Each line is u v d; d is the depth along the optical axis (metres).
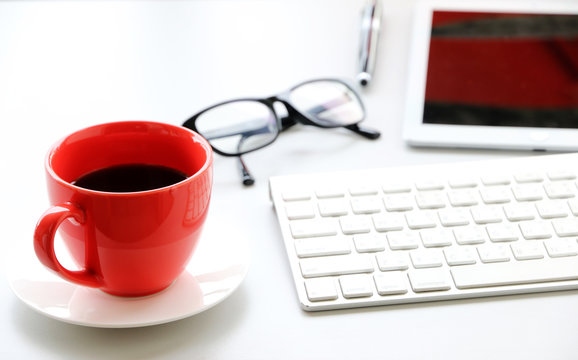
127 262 0.45
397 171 0.63
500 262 0.53
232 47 0.89
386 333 0.48
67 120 0.73
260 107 0.71
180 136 0.51
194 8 0.98
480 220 0.57
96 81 0.81
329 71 0.85
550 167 0.64
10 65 0.83
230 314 0.49
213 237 0.54
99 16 0.95
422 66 0.77
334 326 0.48
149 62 0.85
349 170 0.64
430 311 0.50
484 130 0.70
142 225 0.43
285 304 0.51
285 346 0.47
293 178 0.61
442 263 0.53
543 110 0.72
